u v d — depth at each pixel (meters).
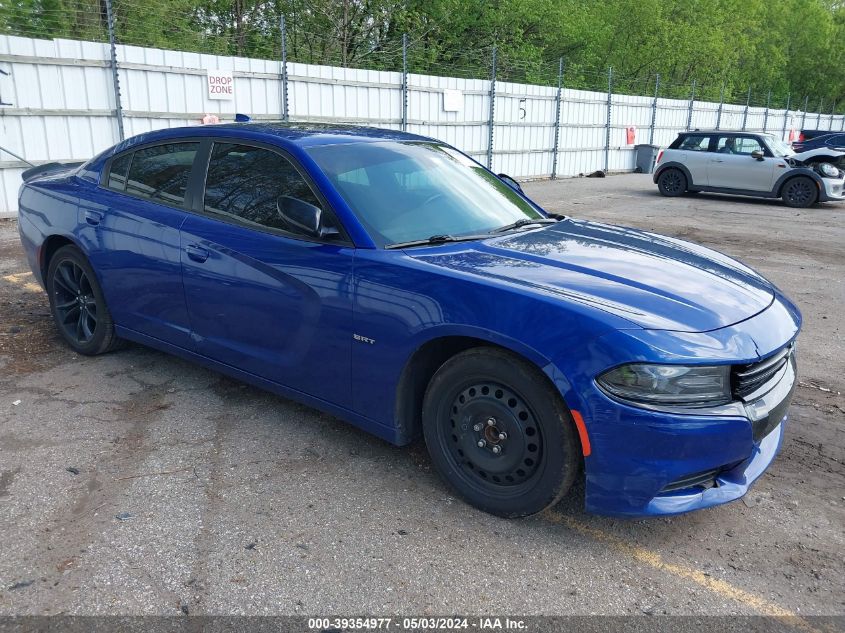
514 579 2.55
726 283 3.08
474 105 19.03
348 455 3.44
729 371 2.55
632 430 2.46
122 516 2.85
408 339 2.92
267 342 3.49
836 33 59.34
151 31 17.41
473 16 29.78
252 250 3.44
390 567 2.59
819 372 4.94
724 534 2.89
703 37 41.56
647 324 2.54
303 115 14.93
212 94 13.14
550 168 22.66
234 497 3.03
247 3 22.77
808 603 2.47
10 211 10.68
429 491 3.12
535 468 2.75
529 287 2.74
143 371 4.48
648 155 26.22
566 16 32.97
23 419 3.74
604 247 3.41
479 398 2.85
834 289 7.59
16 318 5.50
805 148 21.92
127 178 4.29
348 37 24.45
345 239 3.18
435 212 3.53
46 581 2.45
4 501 2.95
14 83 10.44
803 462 3.55
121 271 4.17
